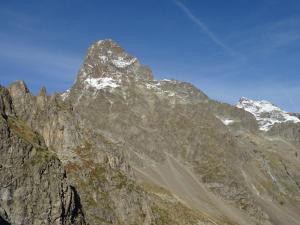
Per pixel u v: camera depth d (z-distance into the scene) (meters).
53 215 102.12
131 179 197.25
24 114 174.88
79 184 163.38
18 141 104.75
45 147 114.31
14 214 97.00
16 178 100.12
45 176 104.81
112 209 167.50
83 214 115.25
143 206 182.50
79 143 186.62
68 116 192.25
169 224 194.38
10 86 176.25
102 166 182.62
